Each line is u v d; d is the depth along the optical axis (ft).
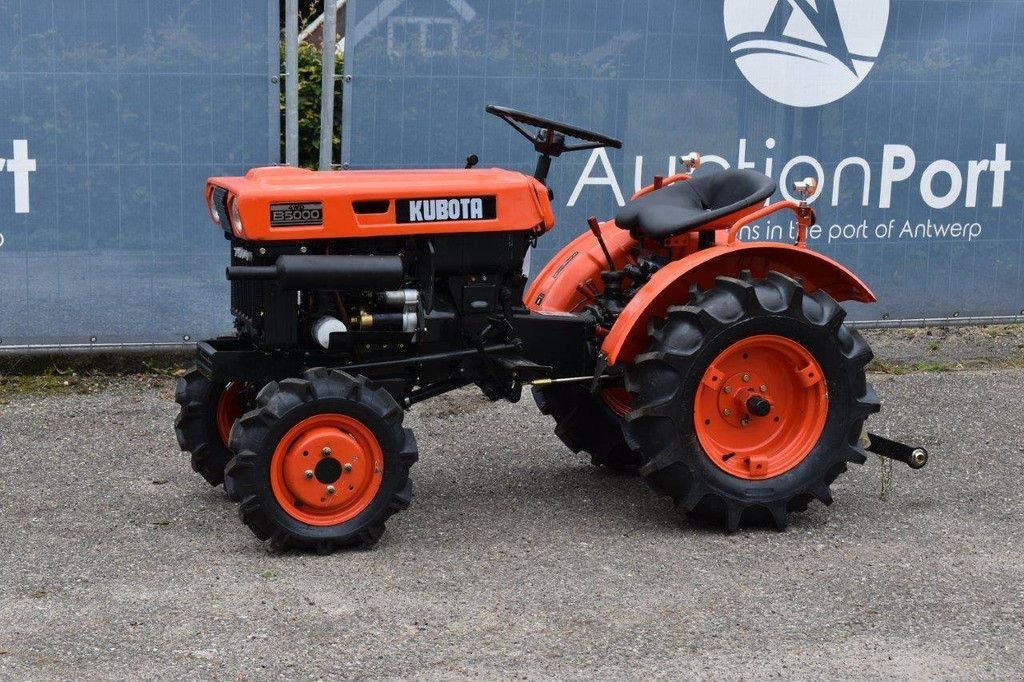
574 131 17.17
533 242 16.93
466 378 16.89
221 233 24.54
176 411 22.47
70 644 12.84
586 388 17.97
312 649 12.78
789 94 26.48
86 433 21.08
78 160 23.71
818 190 26.94
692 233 17.75
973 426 22.11
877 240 27.45
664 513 17.40
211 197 17.11
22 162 23.48
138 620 13.43
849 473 19.24
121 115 23.75
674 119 25.96
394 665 12.46
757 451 16.88
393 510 15.69
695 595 14.30
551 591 14.38
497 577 14.80
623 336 16.25
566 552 15.71
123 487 18.29
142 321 24.49
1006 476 19.17
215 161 24.30
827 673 12.44
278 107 24.40
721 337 16.34
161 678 12.12
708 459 16.43
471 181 16.40
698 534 16.48
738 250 16.72
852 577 14.90
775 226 26.86
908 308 27.91
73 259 23.98
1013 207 28.17
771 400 16.93
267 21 24.02
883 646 13.05
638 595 14.29
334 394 15.33
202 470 17.67
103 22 23.39
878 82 26.94
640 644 13.01
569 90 25.36
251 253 16.01
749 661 12.66
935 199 27.66
